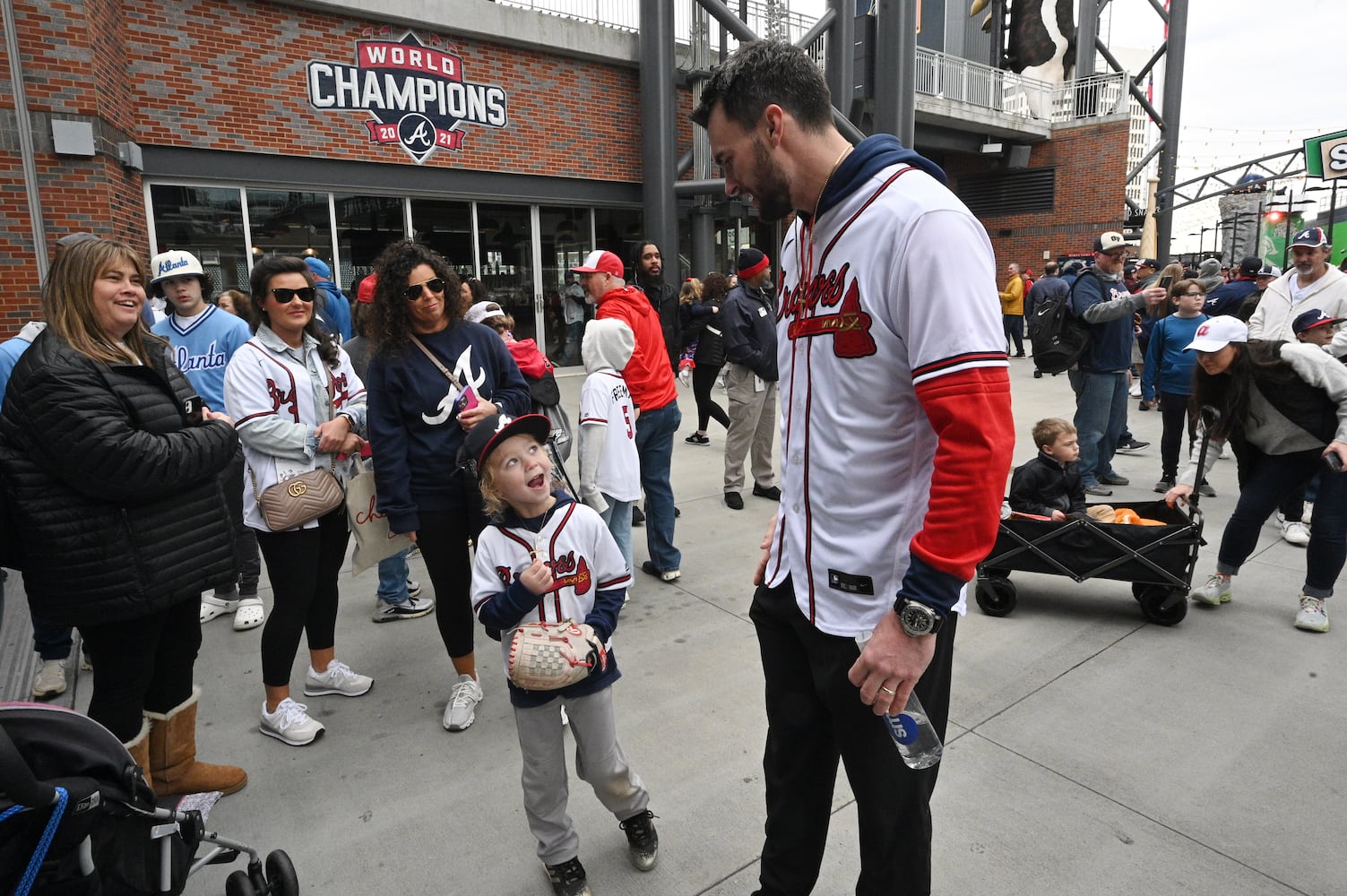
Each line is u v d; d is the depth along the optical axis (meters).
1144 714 3.08
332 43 9.67
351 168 10.05
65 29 7.00
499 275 11.77
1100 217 19.81
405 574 4.16
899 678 1.36
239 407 2.95
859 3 12.62
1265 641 3.69
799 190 1.52
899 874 1.58
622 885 2.27
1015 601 4.02
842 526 1.51
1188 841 2.37
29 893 1.40
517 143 11.36
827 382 1.51
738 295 5.75
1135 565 3.80
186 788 2.64
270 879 1.99
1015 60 19.94
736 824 2.51
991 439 1.26
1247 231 16.67
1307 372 3.51
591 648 2.08
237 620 4.04
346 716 3.23
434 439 3.00
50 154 7.05
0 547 2.10
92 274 2.15
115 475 2.08
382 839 2.49
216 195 9.25
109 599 2.15
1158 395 6.20
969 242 1.31
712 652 3.69
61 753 1.52
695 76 12.26
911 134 11.20
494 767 2.87
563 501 2.31
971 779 2.68
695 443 8.23
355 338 4.33
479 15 10.55
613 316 4.14
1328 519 3.66
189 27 8.75
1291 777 2.67
